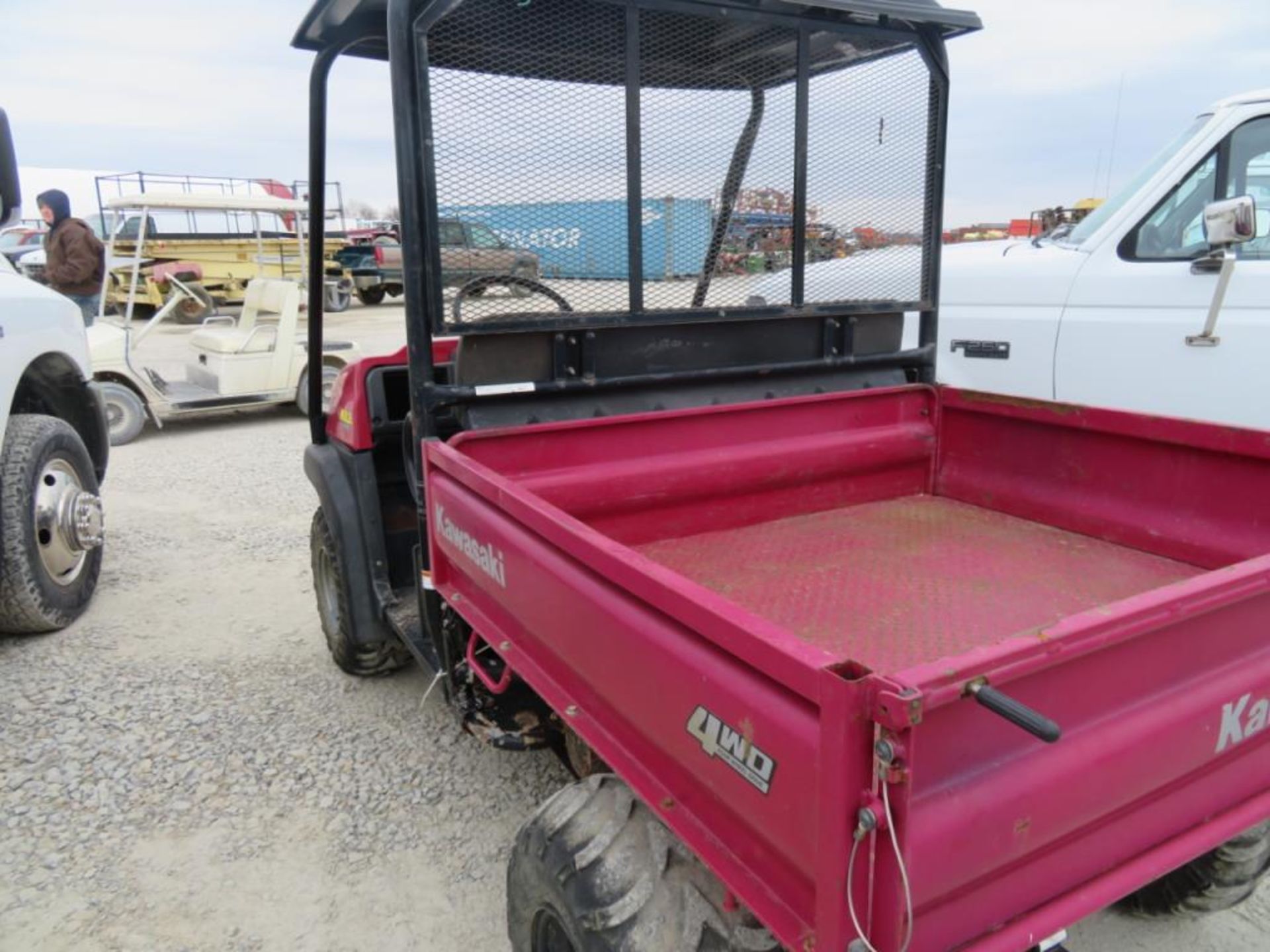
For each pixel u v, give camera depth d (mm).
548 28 2283
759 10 2488
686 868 1580
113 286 11836
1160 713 1442
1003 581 2430
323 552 3490
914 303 3045
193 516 5961
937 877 1207
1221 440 2299
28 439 4004
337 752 3186
